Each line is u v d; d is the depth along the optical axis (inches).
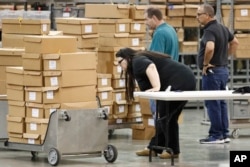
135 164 427.8
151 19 481.4
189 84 428.5
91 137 430.9
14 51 468.4
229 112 538.9
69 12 657.6
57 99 431.2
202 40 494.3
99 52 526.0
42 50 430.0
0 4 689.6
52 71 430.6
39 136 434.3
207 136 535.2
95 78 443.2
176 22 670.5
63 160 442.3
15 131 444.5
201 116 668.7
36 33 489.7
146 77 423.5
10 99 446.6
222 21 627.5
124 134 560.1
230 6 620.7
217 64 492.7
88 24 503.2
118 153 468.1
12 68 444.8
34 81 434.3
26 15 573.6
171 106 428.1
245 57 641.6
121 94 526.0
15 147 445.7
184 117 661.3
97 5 531.5
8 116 448.5
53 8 665.6
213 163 433.1
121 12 526.0
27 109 439.8
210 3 652.7
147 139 526.6
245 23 617.9
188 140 525.7
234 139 534.0
